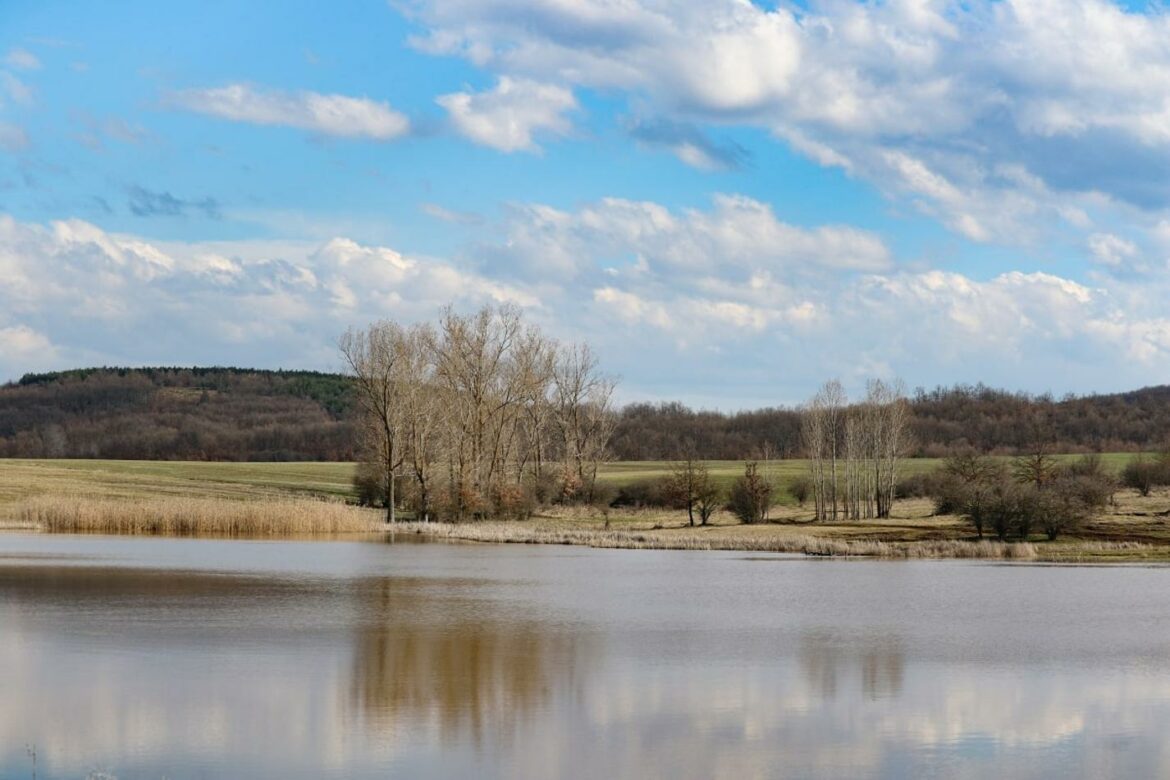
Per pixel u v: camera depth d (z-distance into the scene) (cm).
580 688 3009
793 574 6331
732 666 3353
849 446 12662
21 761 2284
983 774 2247
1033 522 8656
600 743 2450
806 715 2722
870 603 4934
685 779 2198
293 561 6919
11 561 6581
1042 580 6025
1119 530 9006
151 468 16375
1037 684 3117
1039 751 2417
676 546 8462
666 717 2691
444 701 2839
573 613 4522
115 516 9438
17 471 14400
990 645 3772
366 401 10819
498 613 4503
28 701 2791
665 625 4197
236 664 3306
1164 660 3503
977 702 2883
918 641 3850
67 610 4419
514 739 2480
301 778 2189
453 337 11119
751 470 11038
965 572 6500
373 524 10050
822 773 2247
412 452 10938
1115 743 2484
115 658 3375
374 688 2988
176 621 4153
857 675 3222
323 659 3400
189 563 6612
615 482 13875
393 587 5459
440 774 2220
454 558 7331
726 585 5697
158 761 2292
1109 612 4662
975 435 19850
